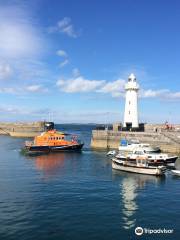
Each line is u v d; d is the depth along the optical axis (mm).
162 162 51969
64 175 44938
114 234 23172
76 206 29547
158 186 38531
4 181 40125
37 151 72875
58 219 25984
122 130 82188
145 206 29859
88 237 22547
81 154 69312
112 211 28203
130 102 83125
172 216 27125
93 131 83750
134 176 44719
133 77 83062
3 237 22344
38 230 23641
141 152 54656
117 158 53406
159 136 72312
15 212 27531
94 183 39750
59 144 73938
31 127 145000
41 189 36000
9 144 96562
